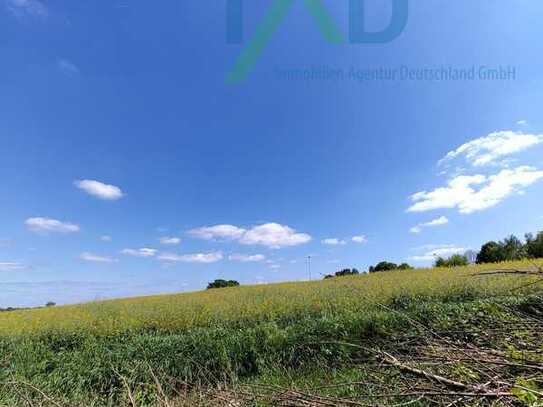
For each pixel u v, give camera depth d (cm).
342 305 922
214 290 2405
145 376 588
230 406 248
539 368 198
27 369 666
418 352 248
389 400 240
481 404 195
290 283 2275
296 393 222
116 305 1605
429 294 983
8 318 1392
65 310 1583
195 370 628
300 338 669
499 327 297
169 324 961
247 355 655
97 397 558
